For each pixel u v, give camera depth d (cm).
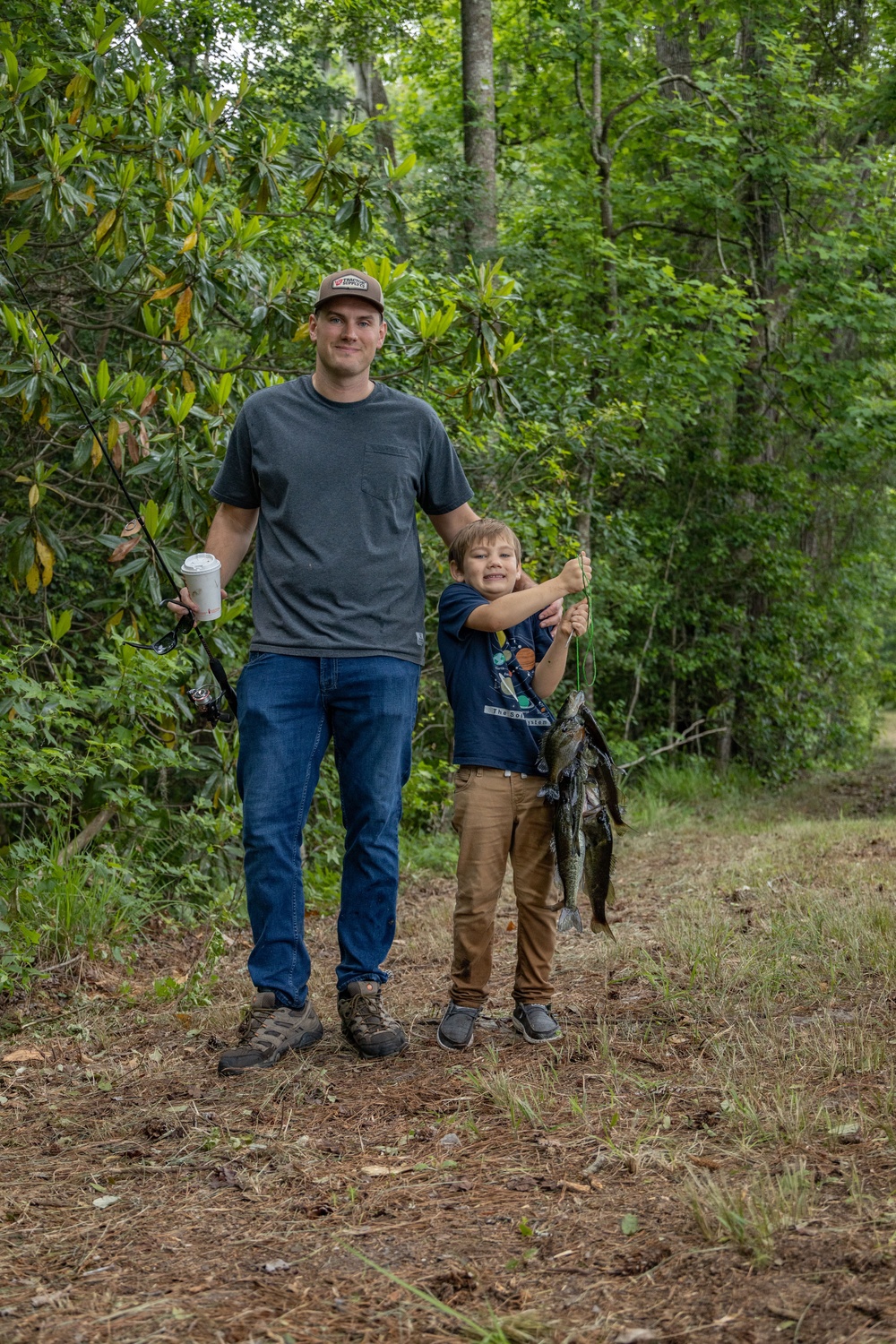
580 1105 298
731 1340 183
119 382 507
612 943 493
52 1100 338
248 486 371
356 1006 357
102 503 727
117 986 469
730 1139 266
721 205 1360
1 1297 215
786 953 431
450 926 581
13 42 589
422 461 369
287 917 358
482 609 348
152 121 569
